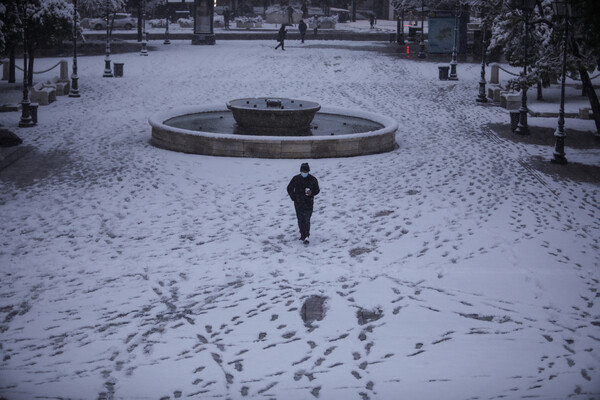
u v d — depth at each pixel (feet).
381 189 53.11
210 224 44.42
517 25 92.58
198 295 33.04
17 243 39.86
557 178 57.88
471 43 158.92
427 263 37.65
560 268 37.06
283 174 57.00
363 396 24.04
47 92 90.68
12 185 52.49
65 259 37.52
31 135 71.82
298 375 25.57
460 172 58.90
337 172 58.08
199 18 161.99
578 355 27.27
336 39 186.19
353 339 28.53
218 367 26.11
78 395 23.94
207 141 63.36
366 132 70.38
